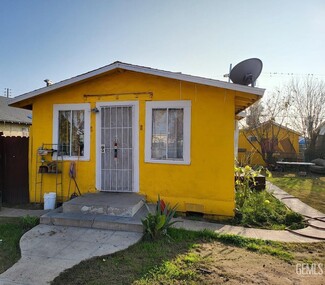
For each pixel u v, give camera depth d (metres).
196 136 6.15
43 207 6.74
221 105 6.01
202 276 3.37
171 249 4.20
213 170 6.05
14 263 3.74
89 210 5.52
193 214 6.19
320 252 4.22
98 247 4.21
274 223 5.73
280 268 3.63
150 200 6.42
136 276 3.35
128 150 6.60
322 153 18.42
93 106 6.80
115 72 6.63
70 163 6.93
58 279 3.29
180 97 6.25
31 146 7.21
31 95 6.78
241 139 20.28
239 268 3.60
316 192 9.51
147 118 6.46
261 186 8.27
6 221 5.62
